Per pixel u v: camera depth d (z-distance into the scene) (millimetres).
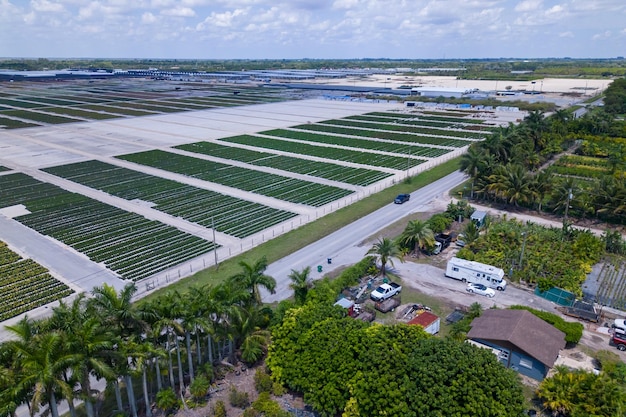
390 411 33812
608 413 35625
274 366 41812
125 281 61312
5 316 53281
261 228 79562
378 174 113562
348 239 74312
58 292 58562
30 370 30031
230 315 41938
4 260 66750
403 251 69812
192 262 67000
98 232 77562
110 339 33625
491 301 56844
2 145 138125
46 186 101562
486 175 91562
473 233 71188
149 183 104938
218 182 106438
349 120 190250
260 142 149250
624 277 63031
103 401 40250
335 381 37719
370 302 56406
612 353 46469
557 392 38156
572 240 72188
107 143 144500
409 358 36688
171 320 37812
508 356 43750
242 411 39562
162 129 168875
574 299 56062
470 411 32625
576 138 142625
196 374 42031
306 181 107688
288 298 56406
